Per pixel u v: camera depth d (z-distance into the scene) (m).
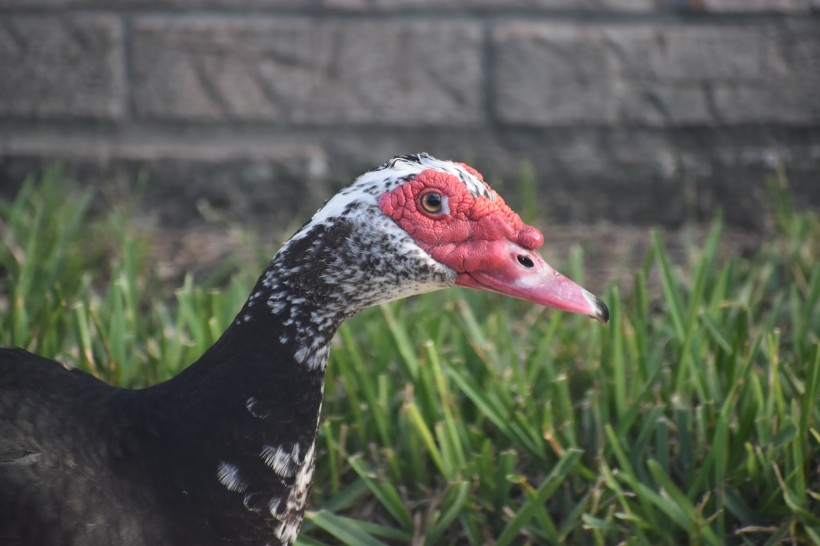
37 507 2.96
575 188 7.23
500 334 5.13
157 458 3.16
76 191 7.15
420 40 7.08
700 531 3.90
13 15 7.04
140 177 7.05
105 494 3.04
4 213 6.18
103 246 6.37
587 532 4.09
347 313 3.30
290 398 3.24
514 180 7.23
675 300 4.82
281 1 7.06
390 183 3.23
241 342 3.23
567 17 7.10
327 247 3.21
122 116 7.19
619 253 6.63
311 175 7.21
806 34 7.09
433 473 4.45
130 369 4.73
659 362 4.76
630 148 7.23
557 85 7.15
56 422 3.14
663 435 4.27
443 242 3.25
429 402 4.46
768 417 4.26
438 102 7.16
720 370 4.73
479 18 7.08
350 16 7.08
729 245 6.73
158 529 3.10
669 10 7.09
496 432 4.61
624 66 7.13
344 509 4.32
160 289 5.77
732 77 7.15
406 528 4.15
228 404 3.20
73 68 7.11
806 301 5.25
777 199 6.88
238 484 3.19
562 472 4.08
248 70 7.13
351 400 4.54
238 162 7.19
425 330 5.01
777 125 7.21
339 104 7.16
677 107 7.19
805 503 4.04
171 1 7.05
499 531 4.21
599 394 4.57
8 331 4.96
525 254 3.31
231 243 6.81
